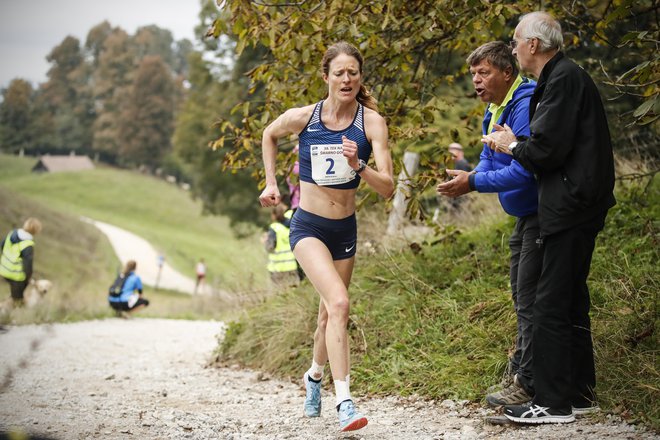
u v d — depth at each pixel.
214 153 29.19
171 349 9.27
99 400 5.76
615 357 4.70
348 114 4.33
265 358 7.23
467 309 6.00
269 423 4.77
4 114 130.75
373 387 5.58
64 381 6.81
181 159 32.91
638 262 5.92
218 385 6.54
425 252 7.46
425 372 5.46
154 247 56.88
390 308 6.57
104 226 67.69
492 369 5.14
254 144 6.49
